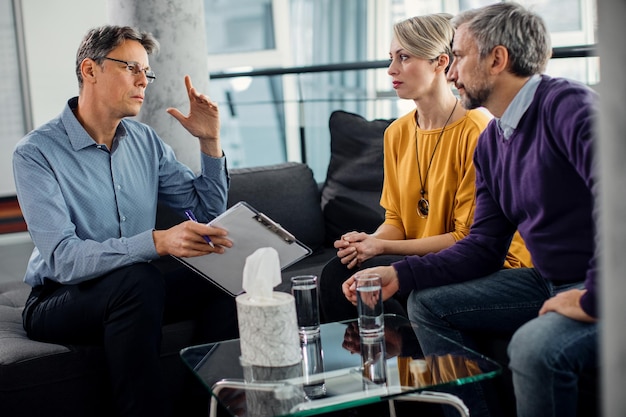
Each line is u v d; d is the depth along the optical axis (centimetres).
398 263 219
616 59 73
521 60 205
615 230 74
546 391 174
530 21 205
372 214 305
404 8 637
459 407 172
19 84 566
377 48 659
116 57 238
